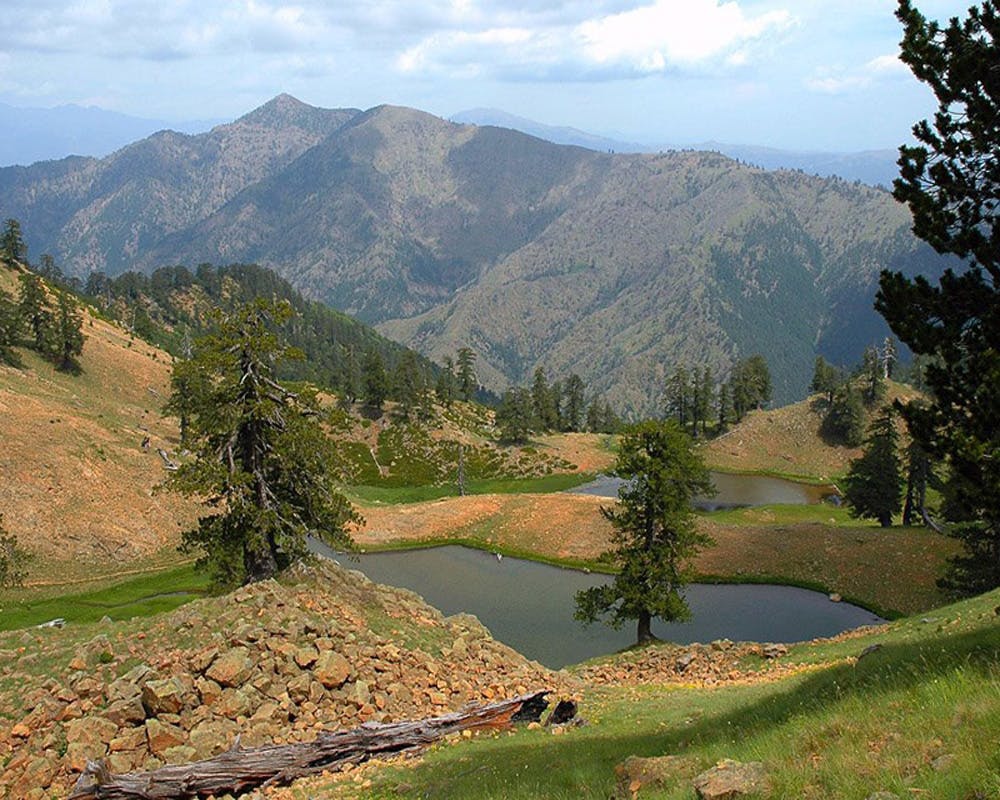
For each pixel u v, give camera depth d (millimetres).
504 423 162750
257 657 20172
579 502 94625
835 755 9742
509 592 68250
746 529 78688
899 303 17047
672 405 172750
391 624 26000
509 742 18125
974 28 16141
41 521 68562
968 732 9023
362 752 17828
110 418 102125
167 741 17328
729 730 14758
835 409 154375
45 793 16000
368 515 92938
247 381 32469
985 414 15133
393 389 166000
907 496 79938
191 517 79438
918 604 60688
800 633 56594
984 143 16016
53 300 171750
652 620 59719
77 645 20344
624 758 14680
